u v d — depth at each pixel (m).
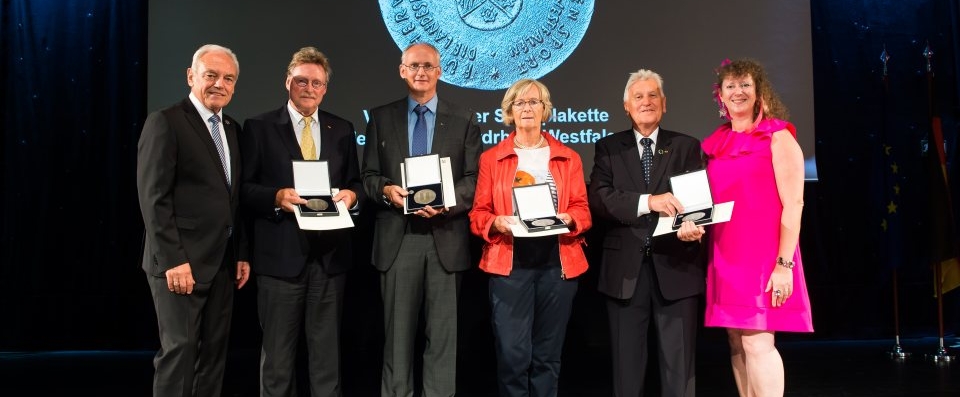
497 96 3.79
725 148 2.48
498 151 2.72
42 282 3.99
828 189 4.14
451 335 2.69
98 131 3.96
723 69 2.51
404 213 2.57
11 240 3.98
